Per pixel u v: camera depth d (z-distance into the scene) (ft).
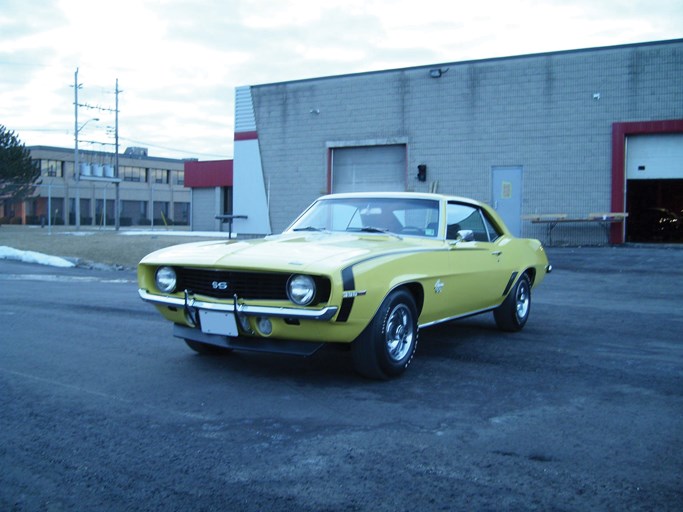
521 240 24.58
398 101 69.51
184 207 237.45
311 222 20.68
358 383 16.19
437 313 18.60
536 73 62.80
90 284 39.86
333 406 14.28
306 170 75.61
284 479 10.41
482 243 21.03
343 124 72.90
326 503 9.57
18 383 16.14
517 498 9.76
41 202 194.70
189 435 12.42
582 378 16.93
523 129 63.62
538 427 12.96
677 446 11.97
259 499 9.71
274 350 15.44
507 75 64.13
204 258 15.98
